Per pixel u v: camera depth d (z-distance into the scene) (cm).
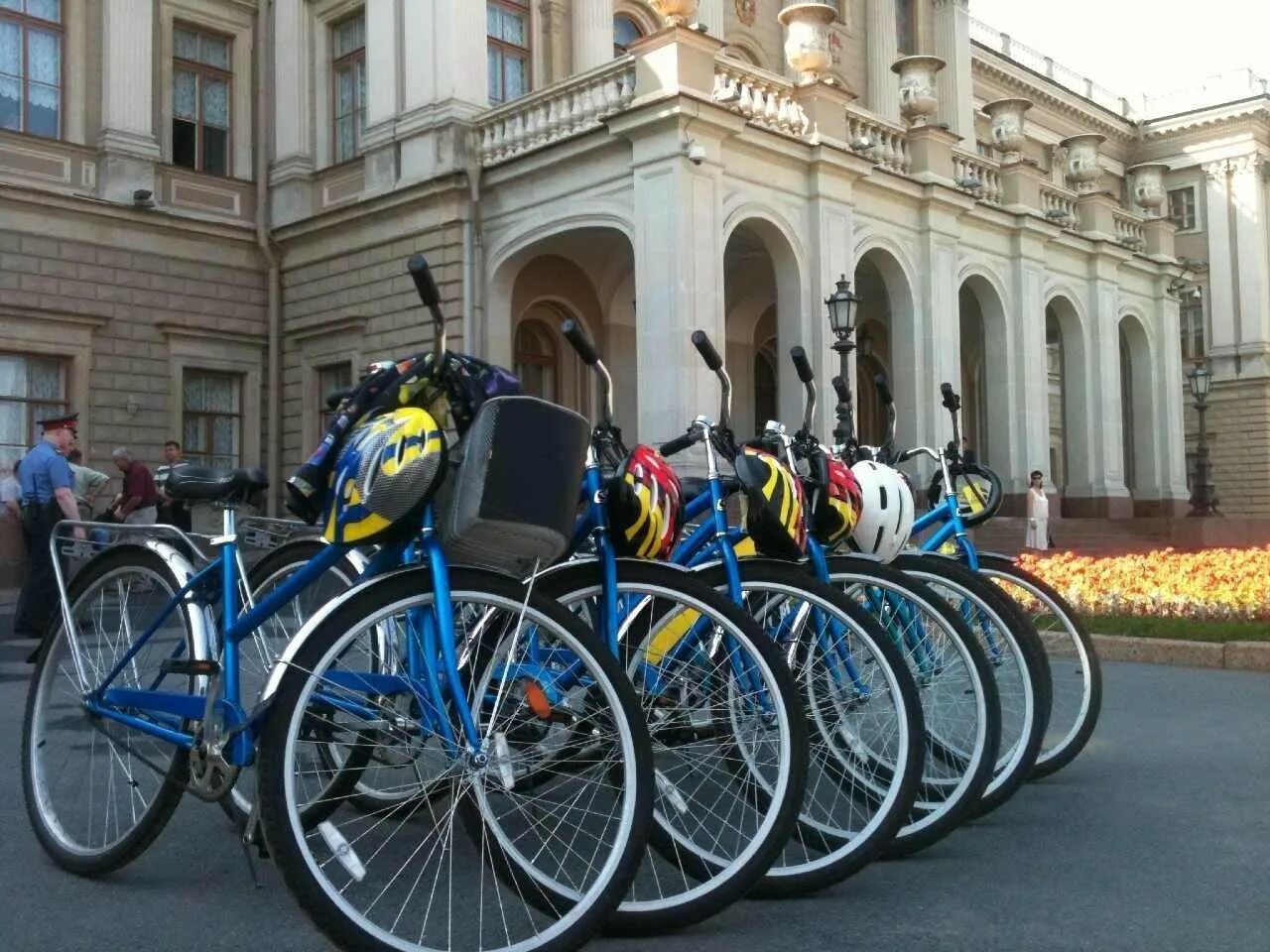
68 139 1791
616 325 1998
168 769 362
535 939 296
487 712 329
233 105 1989
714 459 398
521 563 319
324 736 332
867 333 2391
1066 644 527
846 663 383
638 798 307
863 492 447
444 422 342
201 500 374
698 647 363
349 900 351
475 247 1708
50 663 413
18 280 1708
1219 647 889
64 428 965
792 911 354
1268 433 3775
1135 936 334
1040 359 2109
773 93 1642
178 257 1888
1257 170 3816
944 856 413
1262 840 432
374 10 1841
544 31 1936
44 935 335
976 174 2070
